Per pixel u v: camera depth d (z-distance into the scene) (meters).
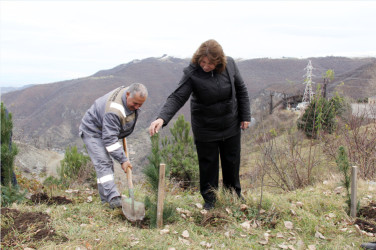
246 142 10.03
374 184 4.79
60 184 5.22
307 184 5.70
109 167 3.68
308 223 3.36
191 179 7.25
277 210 3.64
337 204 3.86
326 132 7.44
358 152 6.22
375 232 3.15
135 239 2.88
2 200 3.45
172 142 7.58
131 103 3.45
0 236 2.72
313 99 7.37
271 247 2.91
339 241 2.95
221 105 3.40
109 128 3.43
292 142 6.77
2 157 3.53
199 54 3.12
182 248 2.76
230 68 3.40
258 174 6.76
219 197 3.70
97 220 3.27
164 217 3.30
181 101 3.31
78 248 2.58
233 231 3.20
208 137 3.50
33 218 3.06
